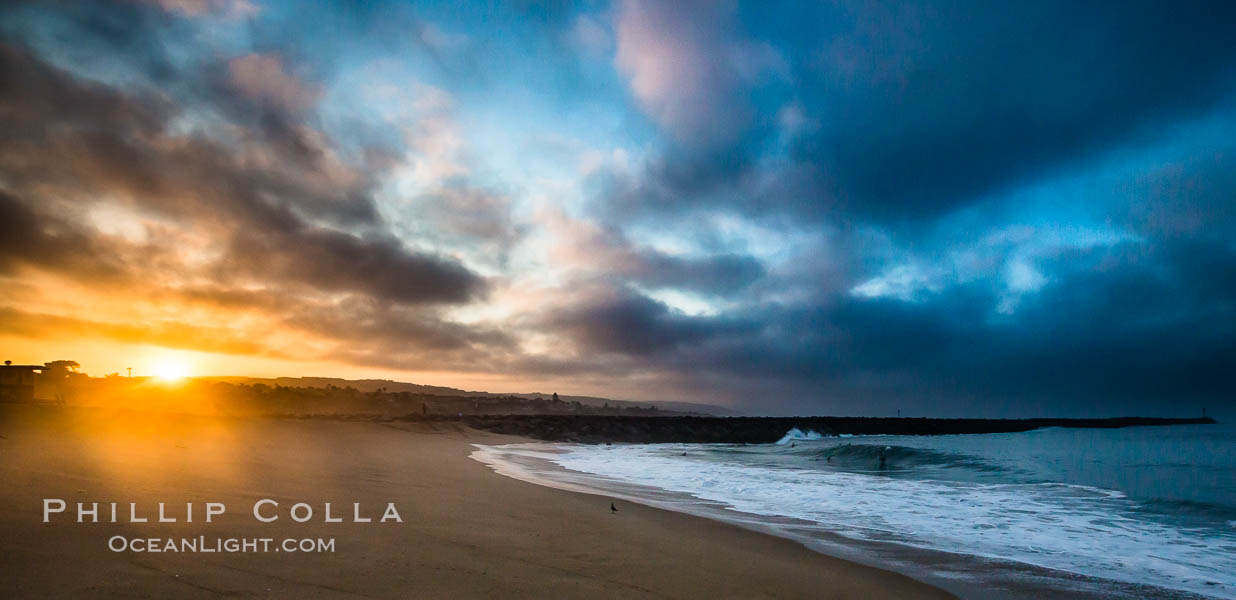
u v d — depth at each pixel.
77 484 7.43
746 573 6.37
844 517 11.02
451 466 16.11
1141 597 6.55
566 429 44.03
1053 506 12.72
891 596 6.03
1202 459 27.98
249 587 4.39
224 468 10.55
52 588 3.97
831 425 71.31
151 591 4.11
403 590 4.68
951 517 11.27
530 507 9.66
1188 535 9.98
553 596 4.94
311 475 10.91
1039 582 6.96
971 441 53.97
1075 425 103.19
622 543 7.30
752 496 13.56
